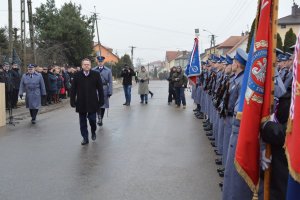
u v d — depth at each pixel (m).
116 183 6.25
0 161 7.69
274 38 3.72
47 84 18.80
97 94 9.71
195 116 14.79
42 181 6.37
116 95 27.73
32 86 12.80
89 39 41.81
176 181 6.35
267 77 3.72
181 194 5.72
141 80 20.69
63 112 16.27
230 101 6.07
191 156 8.09
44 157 8.02
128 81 19.55
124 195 5.68
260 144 3.76
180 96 18.20
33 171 6.96
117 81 55.22
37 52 33.31
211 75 10.57
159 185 6.14
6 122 13.05
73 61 41.12
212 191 5.85
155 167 7.22
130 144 9.34
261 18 3.75
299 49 2.84
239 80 5.88
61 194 5.74
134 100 22.98
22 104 18.83
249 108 3.73
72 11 41.97
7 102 15.64
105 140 9.85
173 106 19.02
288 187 3.11
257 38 3.76
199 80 13.85
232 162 4.35
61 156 8.10
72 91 9.34
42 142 9.61
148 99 23.80
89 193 5.78
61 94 21.94
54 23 40.50
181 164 7.44
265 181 3.69
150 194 5.72
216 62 10.03
